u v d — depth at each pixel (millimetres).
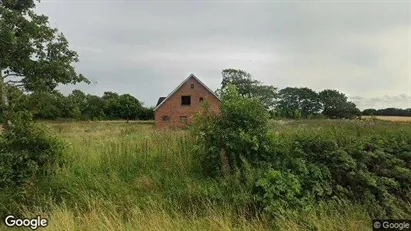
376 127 9289
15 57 17516
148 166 7254
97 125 42750
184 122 9977
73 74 19844
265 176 5777
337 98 67000
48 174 6520
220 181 6125
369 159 6211
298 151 6422
